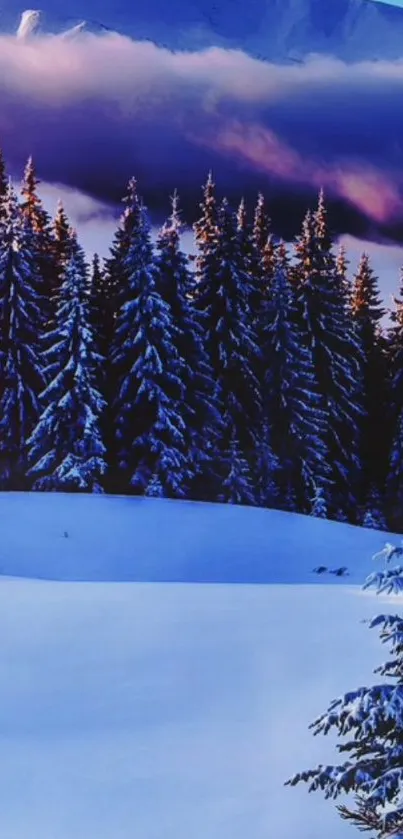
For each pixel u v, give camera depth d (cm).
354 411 3484
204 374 3084
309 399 3209
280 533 2369
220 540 2261
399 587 353
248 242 3675
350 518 3434
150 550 2153
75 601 1113
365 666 750
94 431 2733
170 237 3152
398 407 3559
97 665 768
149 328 2881
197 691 683
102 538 2200
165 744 565
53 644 851
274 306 3259
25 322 3042
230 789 491
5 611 1032
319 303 3478
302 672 733
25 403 3000
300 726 596
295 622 956
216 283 3262
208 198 3738
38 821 449
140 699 663
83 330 2802
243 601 1116
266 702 650
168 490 2806
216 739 571
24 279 3091
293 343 3212
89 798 479
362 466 3653
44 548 2091
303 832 432
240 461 3006
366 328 3984
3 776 512
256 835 431
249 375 3169
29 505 2425
